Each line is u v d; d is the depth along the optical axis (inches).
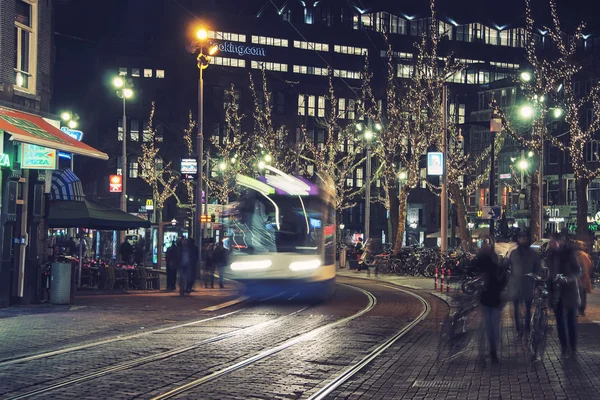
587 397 368.5
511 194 3117.6
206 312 857.5
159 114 3821.4
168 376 426.6
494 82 3437.5
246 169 3344.0
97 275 1305.4
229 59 3956.7
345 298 1097.4
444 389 396.2
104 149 3747.5
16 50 927.7
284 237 989.2
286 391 388.8
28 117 916.0
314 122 4037.9
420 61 2479.1
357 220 4025.6
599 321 744.3
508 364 485.1
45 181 944.9
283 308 924.6
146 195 3720.5
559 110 1999.3
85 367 454.9
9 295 882.1
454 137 2399.1
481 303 497.0
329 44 4138.8
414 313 862.5
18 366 456.1
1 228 861.2
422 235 3973.9
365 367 474.6
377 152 2479.1
